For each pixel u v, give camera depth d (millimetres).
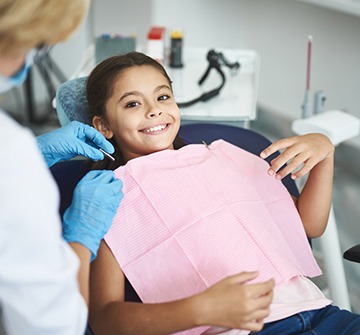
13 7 752
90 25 3447
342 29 2539
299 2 2732
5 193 752
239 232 1299
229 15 3117
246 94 2066
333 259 1676
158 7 3234
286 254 1328
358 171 2535
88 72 2137
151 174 1356
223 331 1193
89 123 1547
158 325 1077
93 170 1331
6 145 763
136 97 1425
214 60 2070
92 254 1109
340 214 2412
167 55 2385
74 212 1131
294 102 2938
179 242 1269
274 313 1224
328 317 1263
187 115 1888
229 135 1698
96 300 1218
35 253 787
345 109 2646
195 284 1234
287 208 1458
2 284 789
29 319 817
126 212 1305
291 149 1395
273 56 2996
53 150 1336
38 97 3674
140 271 1251
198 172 1387
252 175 1479
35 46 809
